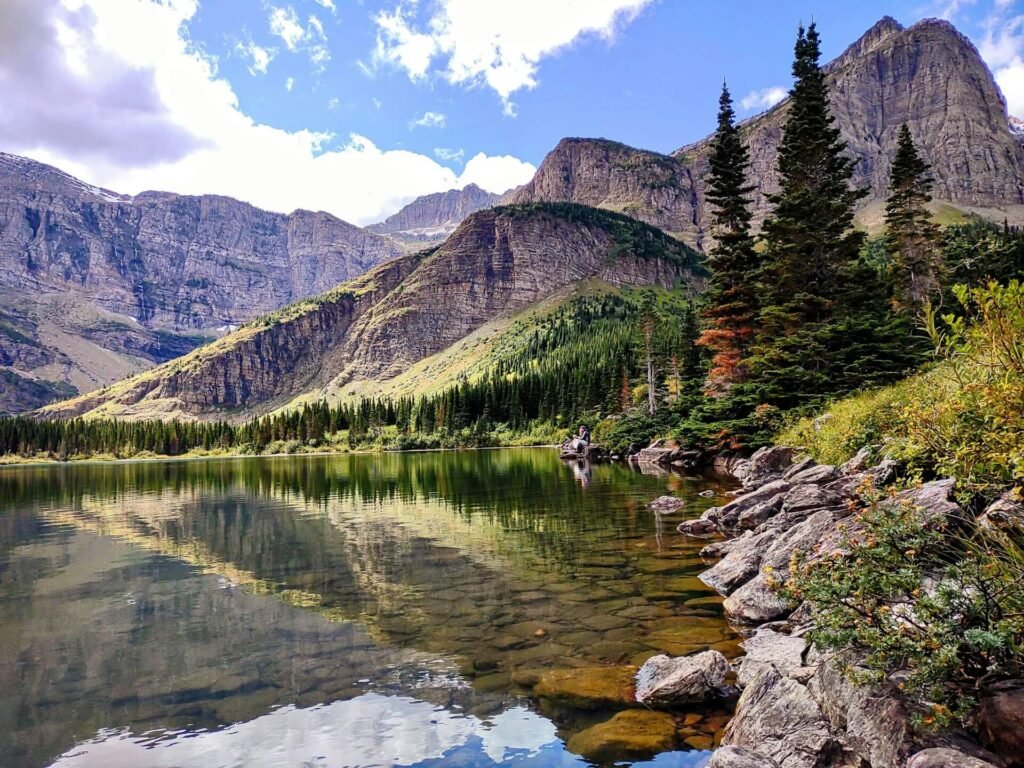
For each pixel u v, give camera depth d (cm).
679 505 2628
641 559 1698
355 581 1587
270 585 1584
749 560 1415
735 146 4503
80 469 11025
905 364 3191
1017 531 650
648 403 8700
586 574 1550
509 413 16912
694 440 4706
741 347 4378
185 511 3444
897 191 4419
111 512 3484
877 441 1891
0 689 943
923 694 580
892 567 656
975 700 547
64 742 765
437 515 2859
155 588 1605
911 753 532
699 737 721
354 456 14025
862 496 753
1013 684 533
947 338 766
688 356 6712
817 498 1560
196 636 1185
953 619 581
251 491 4734
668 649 1015
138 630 1236
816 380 3394
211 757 717
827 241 3719
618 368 12206
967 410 745
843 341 3406
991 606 561
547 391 16650
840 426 2412
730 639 1049
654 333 8838
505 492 3781
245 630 1212
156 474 8219
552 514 2675
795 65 4081
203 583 1642
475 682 910
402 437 16550
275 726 792
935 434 816
